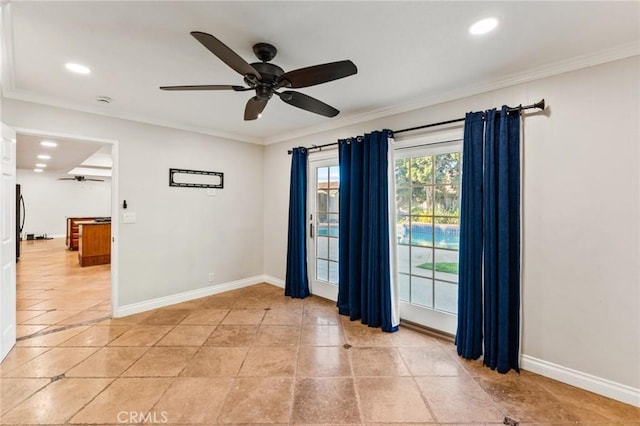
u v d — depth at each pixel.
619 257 2.01
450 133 2.80
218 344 2.79
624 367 2.00
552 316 2.27
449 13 1.65
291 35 1.88
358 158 3.41
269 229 4.85
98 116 3.27
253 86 1.99
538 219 2.31
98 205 11.86
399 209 3.29
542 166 2.29
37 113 2.90
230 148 4.47
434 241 3.03
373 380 2.24
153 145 3.69
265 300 4.05
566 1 1.55
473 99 2.66
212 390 2.10
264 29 1.81
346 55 2.12
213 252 4.30
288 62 2.22
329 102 3.06
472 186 2.53
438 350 2.70
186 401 1.98
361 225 3.39
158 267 3.76
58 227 11.12
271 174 4.79
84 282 4.97
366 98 2.95
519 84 2.40
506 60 2.18
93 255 6.30
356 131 3.60
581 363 2.15
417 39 1.92
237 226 4.58
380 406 1.95
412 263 3.20
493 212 2.41
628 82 1.97
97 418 1.82
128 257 3.50
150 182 3.67
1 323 2.46
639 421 1.83
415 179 3.15
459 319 2.62
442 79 2.50
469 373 2.34
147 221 3.65
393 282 3.12
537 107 2.26
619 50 1.97
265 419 1.83
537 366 2.33
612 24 1.74
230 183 4.48
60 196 11.14
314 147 4.02
